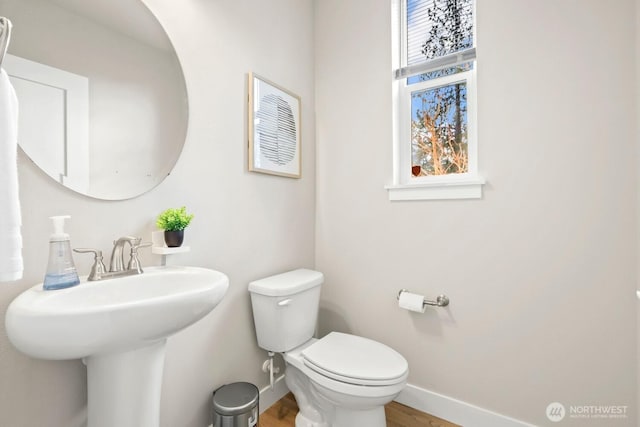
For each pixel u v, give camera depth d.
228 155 1.48
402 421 1.57
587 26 1.27
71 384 0.97
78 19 0.99
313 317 1.66
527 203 1.40
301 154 1.94
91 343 0.68
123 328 0.70
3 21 0.68
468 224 1.54
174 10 1.25
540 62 1.37
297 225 1.92
